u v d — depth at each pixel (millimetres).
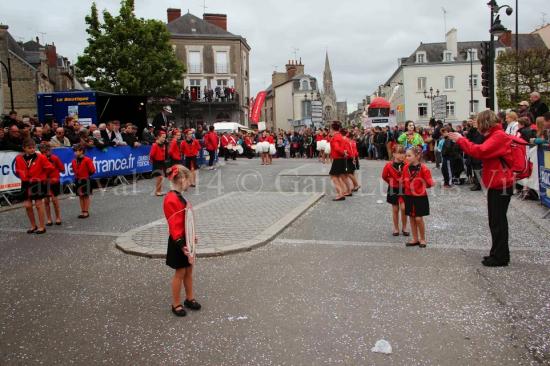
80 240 7668
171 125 25359
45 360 3750
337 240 7395
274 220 8641
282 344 3936
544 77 36594
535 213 8969
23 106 37062
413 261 6211
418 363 3598
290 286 5316
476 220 8781
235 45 47469
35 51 48188
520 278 5465
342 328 4219
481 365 3557
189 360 3705
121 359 3748
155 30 33562
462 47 60500
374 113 40969
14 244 7539
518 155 5906
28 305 4906
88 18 32375
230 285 5395
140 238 7438
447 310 4578
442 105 25875
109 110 17969
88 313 4672
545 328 4152
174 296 4598
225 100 45188
